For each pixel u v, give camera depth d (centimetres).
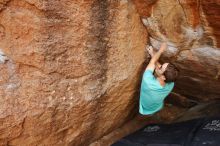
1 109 377
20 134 402
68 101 423
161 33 435
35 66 391
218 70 468
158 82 452
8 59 379
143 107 494
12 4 363
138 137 533
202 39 424
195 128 527
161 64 485
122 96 492
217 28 402
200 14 398
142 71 485
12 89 382
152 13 417
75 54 408
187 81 525
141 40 450
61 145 455
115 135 550
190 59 459
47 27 377
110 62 439
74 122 451
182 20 412
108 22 410
